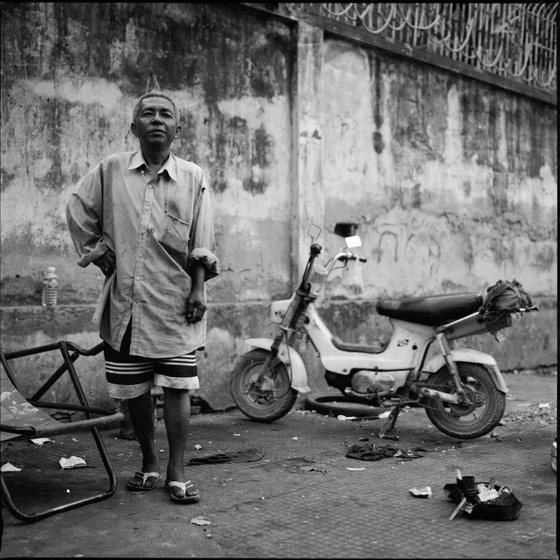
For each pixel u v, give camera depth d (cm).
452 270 793
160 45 559
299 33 639
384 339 706
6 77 486
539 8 888
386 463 415
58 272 510
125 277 341
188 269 354
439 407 474
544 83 902
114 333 342
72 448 441
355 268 693
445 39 775
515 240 872
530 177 891
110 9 532
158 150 347
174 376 341
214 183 591
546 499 346
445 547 281
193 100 578
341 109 682
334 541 287
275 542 286
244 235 612
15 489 355
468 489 329
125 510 323
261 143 623
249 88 614
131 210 343
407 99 741
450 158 788
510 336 842
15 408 352
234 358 592
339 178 680
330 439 479
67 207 354
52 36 505
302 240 641
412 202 748
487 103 830
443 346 476
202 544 283
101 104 530
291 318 522
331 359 512
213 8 589
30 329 486
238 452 436
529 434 501
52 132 507
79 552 273
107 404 519
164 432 492
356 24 688
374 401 494
